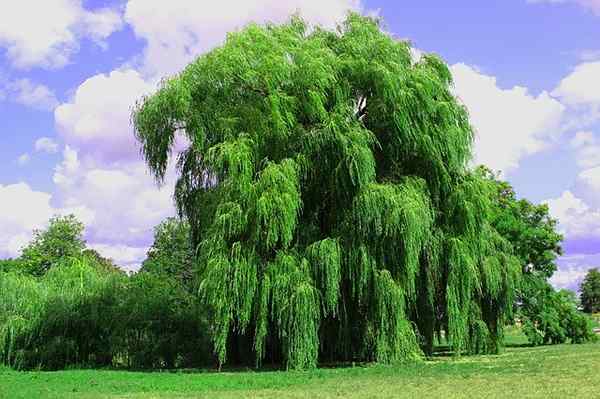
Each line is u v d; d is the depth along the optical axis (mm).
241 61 26375
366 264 24844
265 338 25578
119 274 34531
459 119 28578
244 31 28250
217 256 24203
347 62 27125
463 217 27531
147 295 32312
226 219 24172
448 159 27688
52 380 23281
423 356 27641
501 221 48406
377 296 24922
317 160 26344
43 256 61906
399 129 26766
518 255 47219
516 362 26391
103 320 31484
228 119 26016
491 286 29266
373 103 27438
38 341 30156
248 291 24062
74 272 33375
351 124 26406
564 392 16922
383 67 26562
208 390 19375
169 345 30719
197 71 27328
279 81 26344
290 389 19141
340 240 25375
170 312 31547
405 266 25250
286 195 24141
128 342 31469
